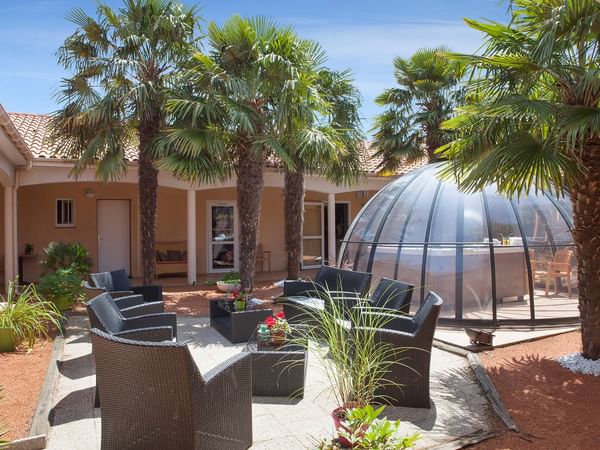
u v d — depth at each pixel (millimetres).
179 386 3252
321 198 18094
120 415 3475
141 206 10969
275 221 17469
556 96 6133
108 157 10508
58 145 11656
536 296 8242
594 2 4766
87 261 12305
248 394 3957
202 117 9805
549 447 4000
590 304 5852
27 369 5840
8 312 6723
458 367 6055
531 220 8547
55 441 4078
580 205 5812
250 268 10680
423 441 4113
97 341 3498
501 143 5645
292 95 9594
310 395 5125
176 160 9523
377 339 4781
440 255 8391
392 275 8875
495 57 5516
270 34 9844
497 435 4227
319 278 8461
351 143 12453
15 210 11953
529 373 5730
